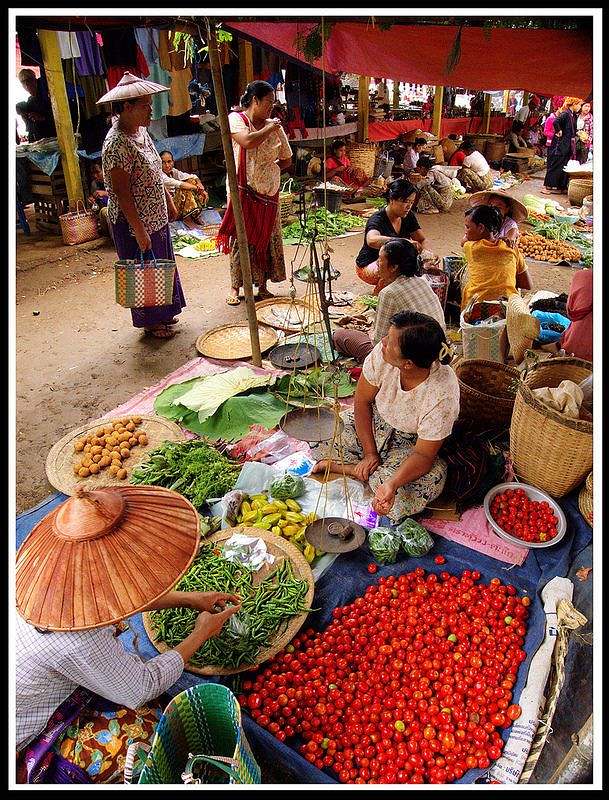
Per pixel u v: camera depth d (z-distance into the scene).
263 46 3.70
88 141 7.83
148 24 3.40
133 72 6.29
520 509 3.13
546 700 2.30
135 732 2.00
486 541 3.05
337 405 2.99
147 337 5.36
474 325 4.29
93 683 1.89
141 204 4.61
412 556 2.98
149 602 1.64
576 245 8.12
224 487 3.39
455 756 2.16
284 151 5.27
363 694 2.39
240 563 2.81
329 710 2.32
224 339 5.00
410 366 2.76
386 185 10.27
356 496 3.34
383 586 2.81
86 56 7.33
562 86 3.16
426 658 2.49
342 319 5.30
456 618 2.62
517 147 13.31
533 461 3.18
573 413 3.02
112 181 4.38
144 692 1.97
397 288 3.66
